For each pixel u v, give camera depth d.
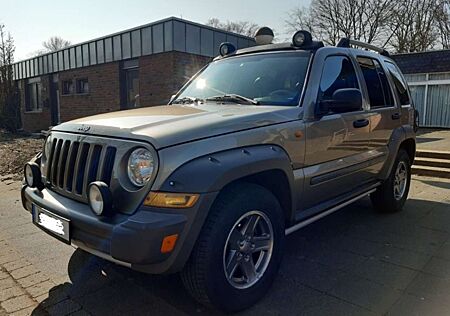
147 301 2.60
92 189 2.11
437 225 4.14
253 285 2.49
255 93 3.15
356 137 3.46
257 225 2.54
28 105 17.44
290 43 3.46
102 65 12.19
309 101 2.90
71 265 3.18
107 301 2.61
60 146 2.62
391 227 4.08
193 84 3.80
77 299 2.64
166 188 2.01
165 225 1.96
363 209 4.77
